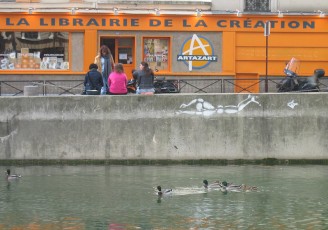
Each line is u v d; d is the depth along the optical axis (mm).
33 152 19562
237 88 31312
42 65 32094
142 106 19516
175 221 13898
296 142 19594
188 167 19297
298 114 19578
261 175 18203
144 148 19531
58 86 27078
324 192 16328
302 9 32844
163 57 32312
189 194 16156
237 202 15391
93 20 31984
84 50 32000
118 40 32344
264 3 33031
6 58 32062
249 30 32188
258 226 13578
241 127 19547
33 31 32094
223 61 32219
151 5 32375
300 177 17953
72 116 19531
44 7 32281
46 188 16781
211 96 19547
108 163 19562
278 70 32312
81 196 15992
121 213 14523
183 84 30672
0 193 16312
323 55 32344
